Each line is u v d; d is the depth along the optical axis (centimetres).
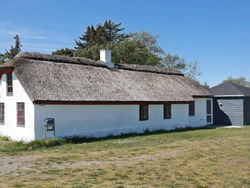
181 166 943
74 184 729
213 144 1428
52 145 1388
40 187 702
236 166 952
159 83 2348
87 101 1595
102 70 2070
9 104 1712
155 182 764
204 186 739
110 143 1470
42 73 1614
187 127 2400
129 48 4444
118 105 1861
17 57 1711
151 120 2112
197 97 2550
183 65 5622
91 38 6119
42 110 1477
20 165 955
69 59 1938
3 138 1641
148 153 1180
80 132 1633
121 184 737
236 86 2795
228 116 2695
